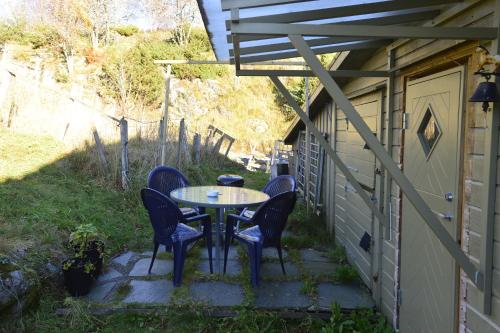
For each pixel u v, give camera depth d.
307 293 3.70
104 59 16.62
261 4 1.76
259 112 18.34
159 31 22.70
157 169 5.20
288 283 3.93
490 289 1.83
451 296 2.20
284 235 5.71
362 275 4.04
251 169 12.96
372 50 3.51
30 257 3.45
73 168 6.68
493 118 1.78
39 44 17.19
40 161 6.40
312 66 1.80
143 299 3.45
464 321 2.07
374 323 3.30
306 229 5.99
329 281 4.01
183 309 3.29
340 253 4.77
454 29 1.78
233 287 3.77
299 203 8.27
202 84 18.08
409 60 2.79
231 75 19.31
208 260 4.51
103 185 6.38
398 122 3.08
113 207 5.80
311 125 3.25
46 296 3.30
